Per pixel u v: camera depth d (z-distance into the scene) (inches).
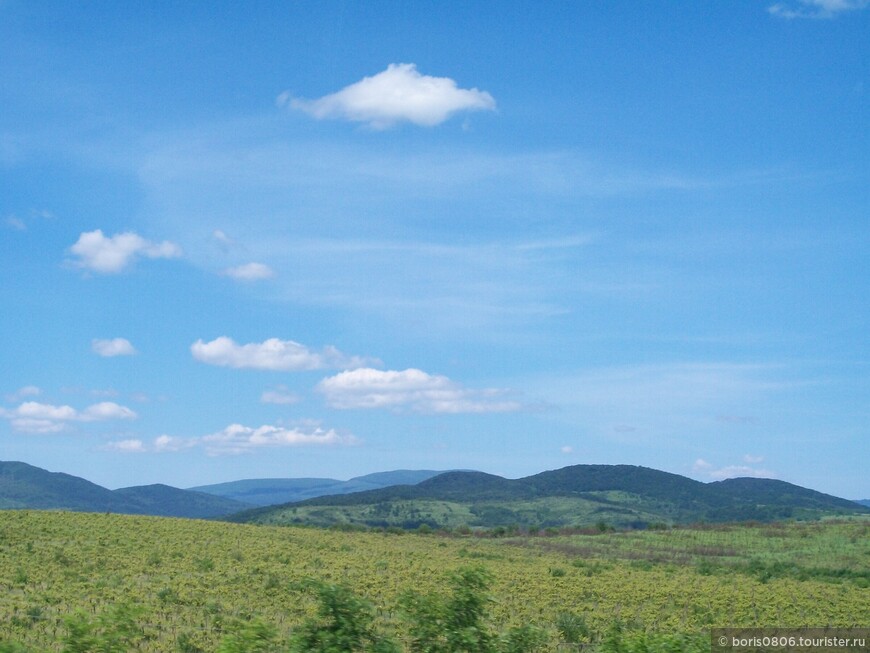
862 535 3740.2
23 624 1263.5
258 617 628.7
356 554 2564.0
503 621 1483.8
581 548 3452.3
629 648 718.5
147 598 1577.3
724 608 1740.9
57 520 2721.5
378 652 606.9
